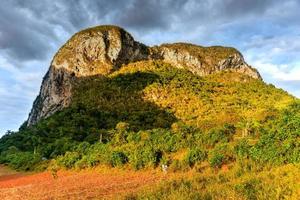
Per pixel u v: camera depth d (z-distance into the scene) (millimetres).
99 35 174000
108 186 28328
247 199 13422
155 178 31594
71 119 105562
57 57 177125
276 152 26703
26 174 55562
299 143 26844
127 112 115625
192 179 20625
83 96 137125
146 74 150875
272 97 137500
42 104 179375
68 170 48000
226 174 22266
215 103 127812
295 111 36156
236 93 147375
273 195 13273
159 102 127188
